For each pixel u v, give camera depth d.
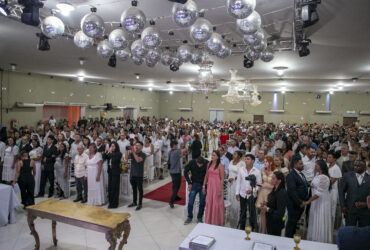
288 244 2.71
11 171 7.02
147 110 25.66
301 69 10.72
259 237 2.86
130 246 4.28
